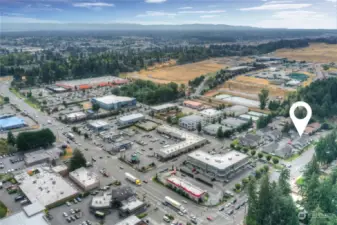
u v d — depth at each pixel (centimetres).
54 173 12638
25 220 9262
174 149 15150
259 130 18138
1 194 11325
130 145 16188
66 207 10638
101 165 14012
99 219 10031
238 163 13475
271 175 12988
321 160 13762
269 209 9400
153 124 19650
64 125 19425
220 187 12212
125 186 11500
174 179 12331
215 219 10112
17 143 15038
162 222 9919
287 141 16812
